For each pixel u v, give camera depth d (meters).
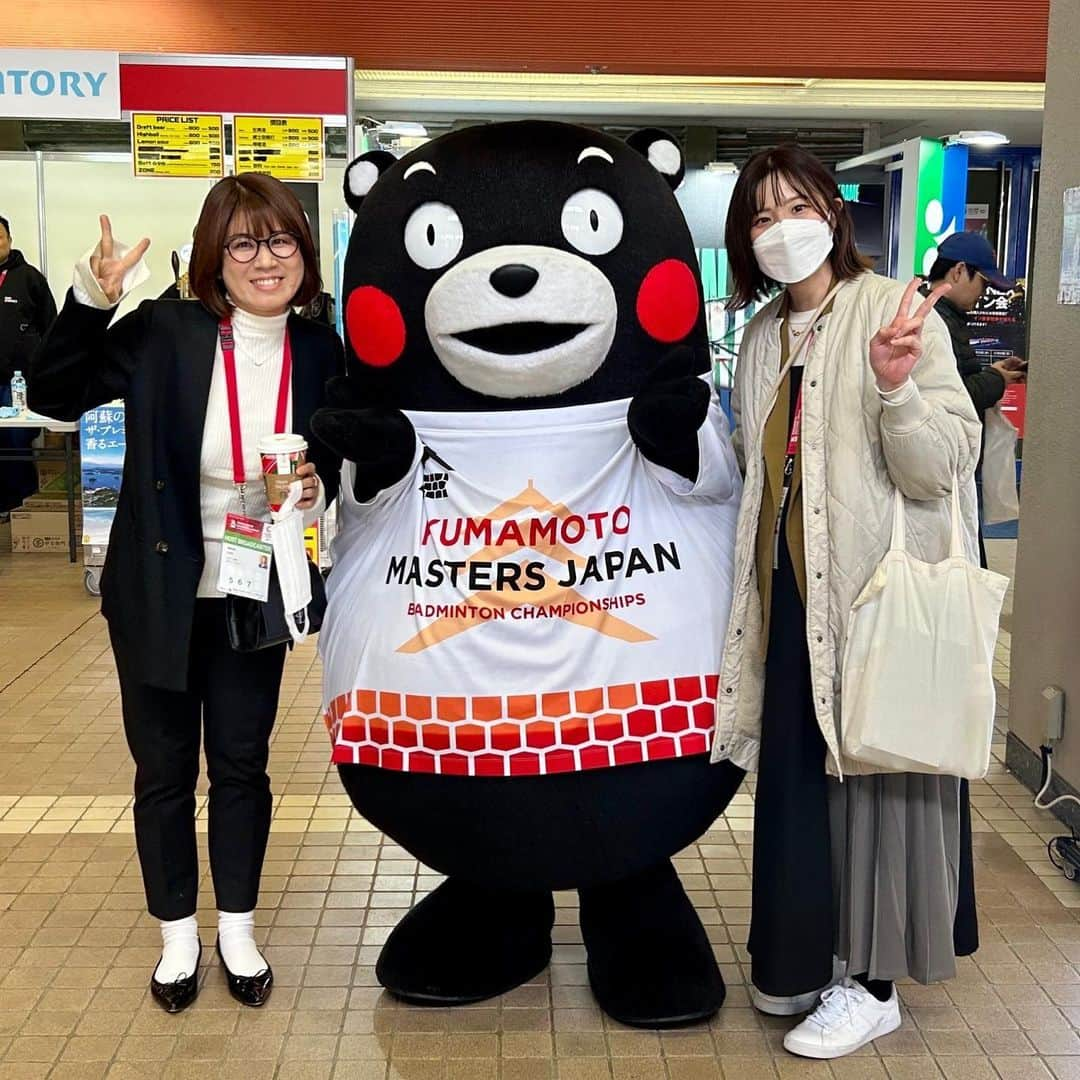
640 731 2.65
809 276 2.66
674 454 2.66
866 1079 2.74
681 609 2.71
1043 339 4.38
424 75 10.39
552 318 2.54
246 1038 2.89
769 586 2.71
